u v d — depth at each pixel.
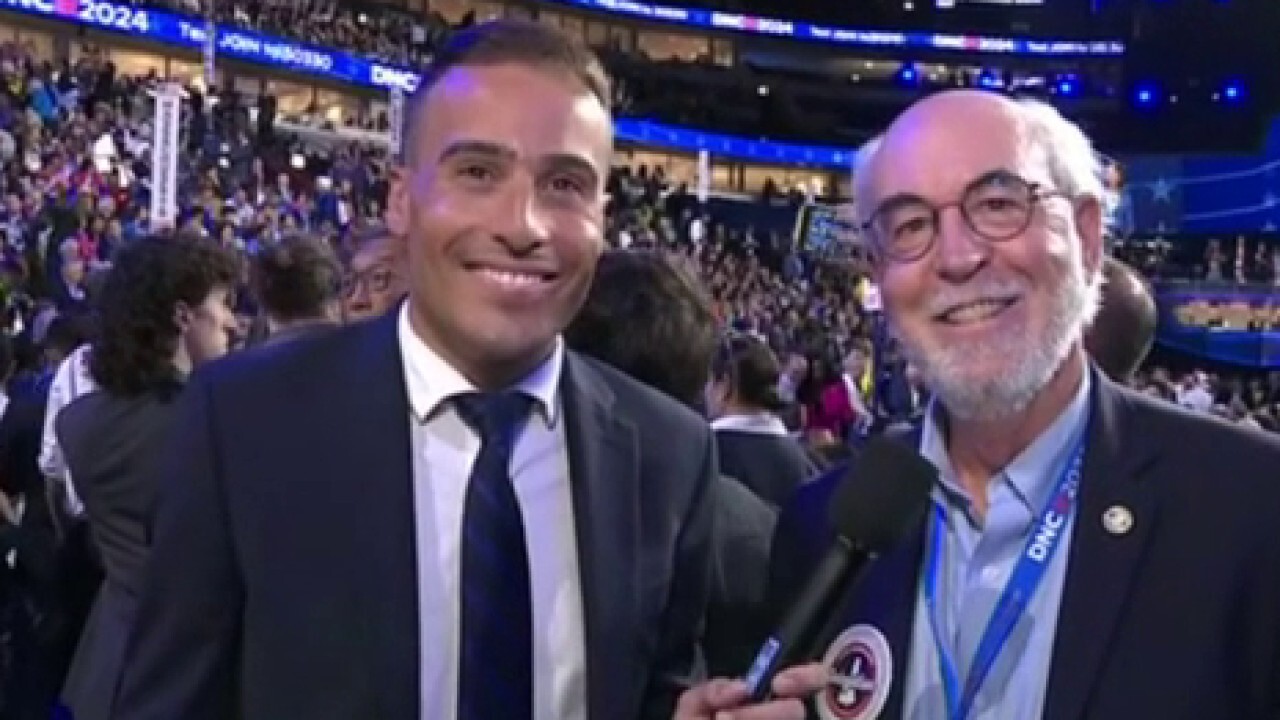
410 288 1.84
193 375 1.96
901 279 1.82
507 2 42.06
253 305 4.54
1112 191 1.99
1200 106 41.72
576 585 1.81
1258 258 38.25
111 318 2.93
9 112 18.00
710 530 1.98
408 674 1.71
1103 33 48.66
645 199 33.94
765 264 34.84
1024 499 1.80
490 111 1.73
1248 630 1.70
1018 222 1.76
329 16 33.38
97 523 2.94
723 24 46.94
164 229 3.88
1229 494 1.74
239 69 31.47
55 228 13.00
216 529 1.79
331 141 27.92
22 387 5.85
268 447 1.80
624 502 1.87
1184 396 17.02
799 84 48.06
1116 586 1.71
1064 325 1.77
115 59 29.55
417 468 1.80
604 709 1.77
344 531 1.76
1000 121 1.80
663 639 1.92
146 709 1.77
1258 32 41.06
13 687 3.57
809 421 10.68
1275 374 30.50
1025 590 1.76
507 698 1.73
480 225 1.74
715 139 43.56
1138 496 1.76
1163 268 38.06
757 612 2.07
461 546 1.77
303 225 20.00
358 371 1.85
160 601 1.80
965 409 1.79
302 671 1.73
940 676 1.79
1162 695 1.66
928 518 1.88
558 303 1.78
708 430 2.06
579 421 1.88
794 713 1.60
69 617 3.50
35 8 26.02
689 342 2.69
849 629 1.85
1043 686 1.73
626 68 43.12
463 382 1.82
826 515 1.95
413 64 34.47
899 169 1.81
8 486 3.94
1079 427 1.84
